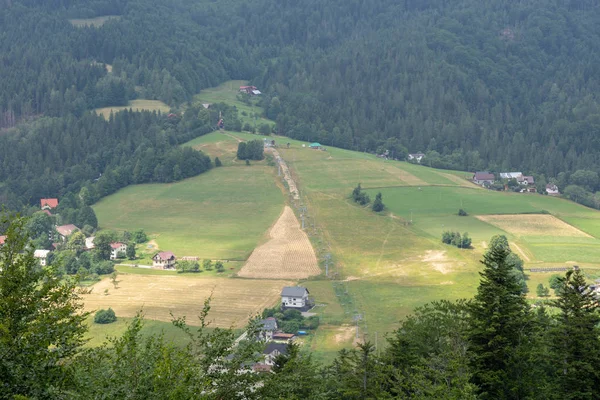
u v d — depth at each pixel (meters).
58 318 32.00
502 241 176.12
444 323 59.12
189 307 134.88
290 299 132.88
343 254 175.88
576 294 51.66
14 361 29.91
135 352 31.34
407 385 51.59
